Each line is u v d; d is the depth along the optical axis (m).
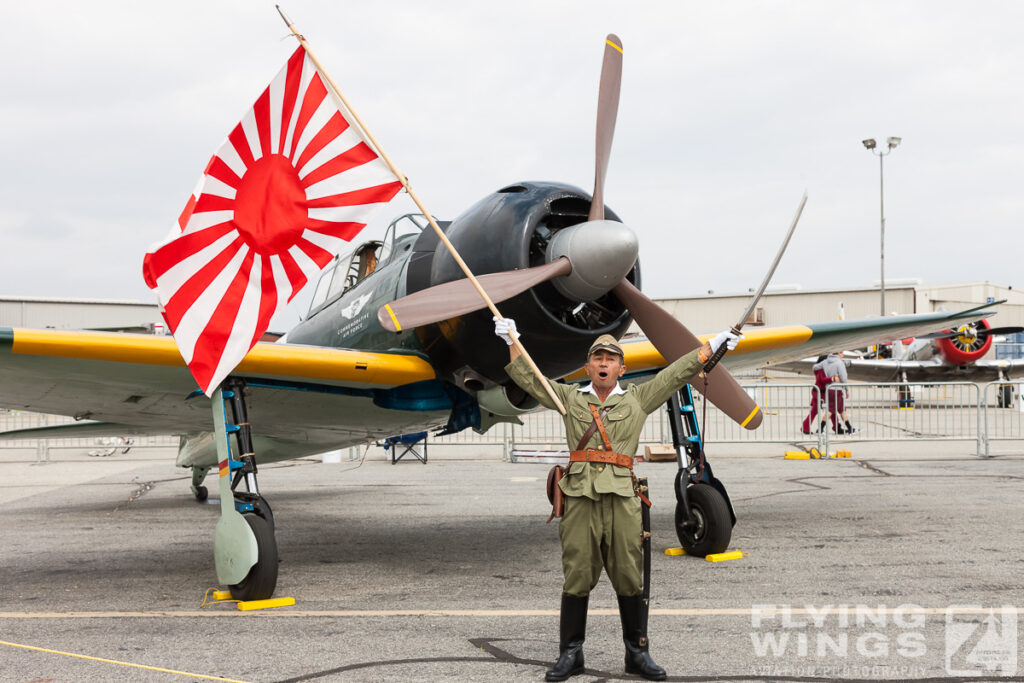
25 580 4.86
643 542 2.91
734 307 50.34
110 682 2.96
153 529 6.83
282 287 4.23
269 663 3.15
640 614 2.91
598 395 3.02
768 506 7.10
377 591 4.41
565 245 4.20
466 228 4.64
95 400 5.07
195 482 8.62
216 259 4.16
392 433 6.27
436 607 4.02
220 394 4.43
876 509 6.82
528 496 8.39
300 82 4.18
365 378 4.79
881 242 30.38
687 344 4.51
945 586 4.19
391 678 2.94
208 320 4.11
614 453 2.88
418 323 4.02
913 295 45.88
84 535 6.53
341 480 10.30
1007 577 4.37
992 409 21.08
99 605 4.21
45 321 44.78
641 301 4.57
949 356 22.50
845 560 4.87
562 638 2.94
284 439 6.45
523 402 4.93
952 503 7.09
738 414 4.62
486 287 4.10
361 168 4.22
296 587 4.55
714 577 4.50
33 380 4.58
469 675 2.96
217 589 4.57
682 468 5.17
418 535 6.22
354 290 6.04
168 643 3.47
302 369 4.55
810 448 12.25
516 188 4.68
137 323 47.22
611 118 4.66
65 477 11.18
